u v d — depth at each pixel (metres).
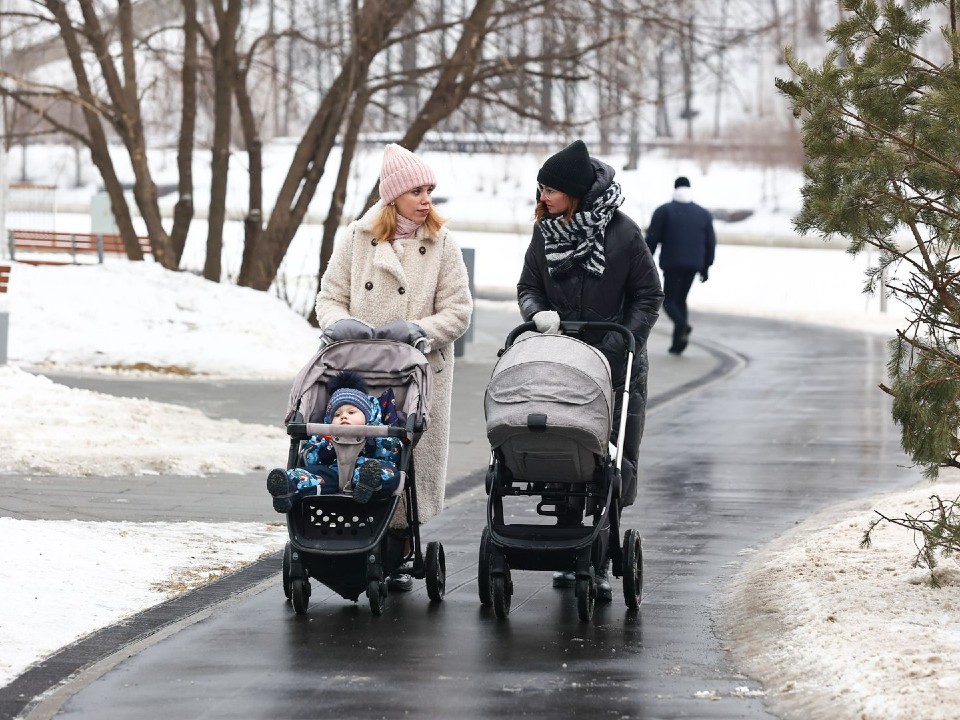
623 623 20.56
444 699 16.75
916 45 20.61
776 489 32.62
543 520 28.89
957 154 19.34
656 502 30.98
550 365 20.22
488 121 76.88
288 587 21.22
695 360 64.19
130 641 19.45
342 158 71.81
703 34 75.06
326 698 16.81
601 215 21.75
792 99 20.52
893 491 31.94
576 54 70.25
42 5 70.38
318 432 20.41
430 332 22.17
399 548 21.95
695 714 16.09
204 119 135.88
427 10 74.12
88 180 180.38
